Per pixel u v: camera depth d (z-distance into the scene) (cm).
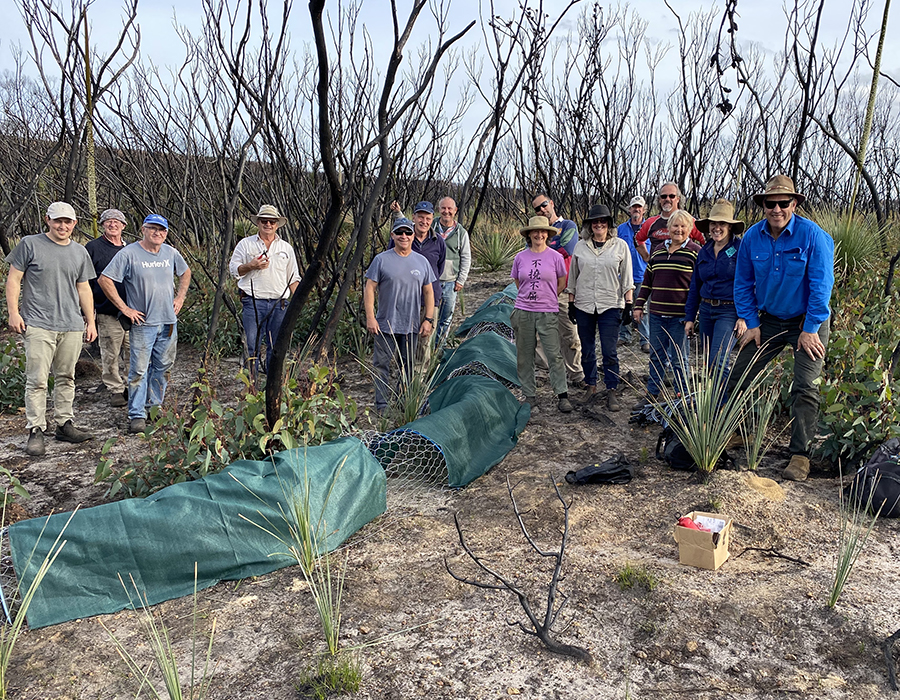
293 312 413
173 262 602
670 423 461
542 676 282
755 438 460
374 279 590
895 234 1012
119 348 645
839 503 409
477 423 522
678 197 657
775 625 304
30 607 328
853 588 326
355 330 785
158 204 1014
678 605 320
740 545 371
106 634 321
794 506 404
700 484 428
